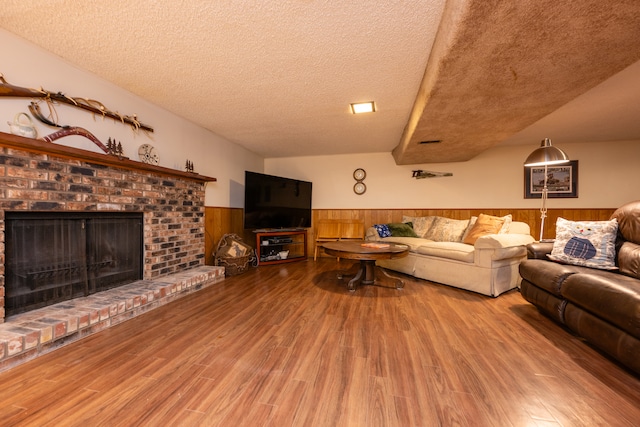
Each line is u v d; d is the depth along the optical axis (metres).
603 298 1.59
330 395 1.29
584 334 1.76
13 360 1.48
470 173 4.74
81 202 2.08
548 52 1.58
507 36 1.44
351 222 5.02
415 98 2.75
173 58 2.07
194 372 1.46
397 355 1.66
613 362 1.59
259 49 1.95
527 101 2.24
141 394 1.28
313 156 5.41
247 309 2.41
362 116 3.27
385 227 4.46
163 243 2.88
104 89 2.40
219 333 1.93
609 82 2.36
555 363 1.58
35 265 1.90
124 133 2.59
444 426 1.10
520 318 2.26
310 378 1.42
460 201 4.79
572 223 2.49
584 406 1.23
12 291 1.79
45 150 1.82
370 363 1.57
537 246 2.63
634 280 1.77
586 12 1.25
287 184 4.83
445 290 3.07
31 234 1.88
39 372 1.43
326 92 2.63
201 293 2.87
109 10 1.57
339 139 4.27
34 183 1.80
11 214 1.75
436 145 3.62
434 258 3.43
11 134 1.59
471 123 2.77
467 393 1.31
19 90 1.77
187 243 3.23
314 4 1.51
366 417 1.15
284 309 2.42
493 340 1.86
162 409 1.19
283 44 1.89
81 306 1.98
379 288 3.12
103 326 1.96
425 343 1.81
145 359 1.58
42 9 1.55
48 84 1.99
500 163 4.64
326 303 2.59
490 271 2.83
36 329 1.59
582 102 2.78
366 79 2.38
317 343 1.80
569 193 4.39
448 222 4.17
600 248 2.21
